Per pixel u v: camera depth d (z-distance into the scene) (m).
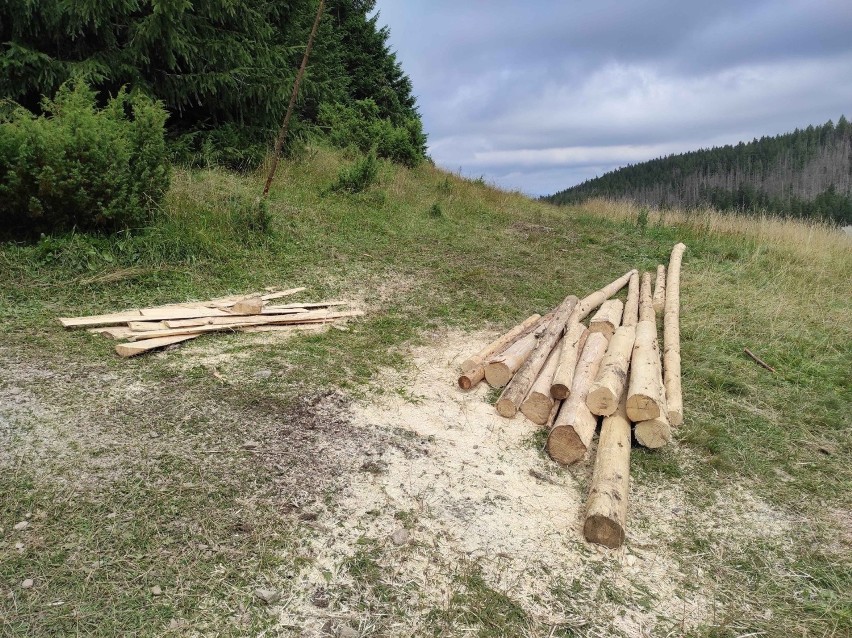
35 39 8.20
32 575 2.45
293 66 12.31
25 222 6.14
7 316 5.04
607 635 2.47
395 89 24.73
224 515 2.90
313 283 6.99
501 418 4.23
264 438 3.60
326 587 2.56
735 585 2.82
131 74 8.73
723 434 4.20
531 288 7.72
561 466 3.72
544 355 4.79
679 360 5.03
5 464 3.10
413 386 4.62
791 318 6.77
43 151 5.76
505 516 3.17
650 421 3.80
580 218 14.09
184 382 4.22
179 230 7.00
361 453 3.58
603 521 2.97
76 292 5.68
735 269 9.19
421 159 19.02
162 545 2.68
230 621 2.35
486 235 10.95
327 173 12.10
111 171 6.21
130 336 4.80
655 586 2.77
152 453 3.32
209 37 9.50
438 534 2.96
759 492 3.59
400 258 8.50
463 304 6.80
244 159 10.26
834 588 2.82
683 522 3.27
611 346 4.78
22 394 3.82
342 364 4.84
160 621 2.31
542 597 2.64
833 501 3.54
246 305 5.59
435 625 2.43
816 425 4.47
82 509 2.84
